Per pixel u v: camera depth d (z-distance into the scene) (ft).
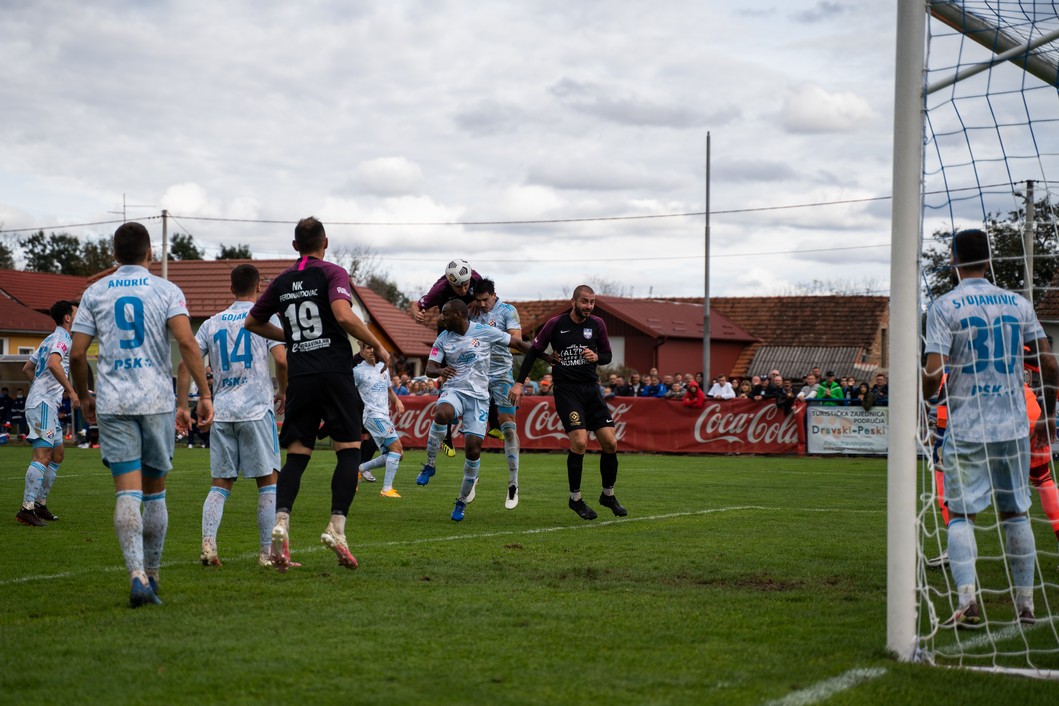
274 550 26.61
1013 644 21.16
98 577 27.76
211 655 18.85
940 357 23.11
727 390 105.29
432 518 43.14
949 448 23.45
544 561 30.45
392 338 195.42
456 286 45.06
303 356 27.43
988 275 24.39
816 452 93.45
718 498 52.85
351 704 15.96
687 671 18.01
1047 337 23.75
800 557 31.58
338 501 27.55
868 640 20.57
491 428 46.47
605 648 19.62
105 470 72.43
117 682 17.12
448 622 21.77
